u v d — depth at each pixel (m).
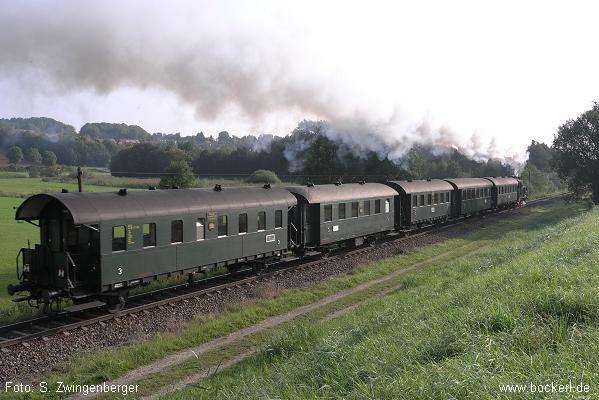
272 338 11.20
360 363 7.51
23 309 14.78
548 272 10.62
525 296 8.80
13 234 30.45
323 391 6.80
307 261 22.58
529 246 19.27
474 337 7.23
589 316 7.50
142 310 14.27
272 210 20.02
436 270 18.59
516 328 7.22
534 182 69.31
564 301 7.97
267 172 56.25
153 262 15.12
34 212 13.85
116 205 14.24
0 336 12.06
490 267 16.09
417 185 31.62
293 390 7.07
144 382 9.95
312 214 22.42
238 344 12.17
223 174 67.94
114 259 13.91
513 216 43.03
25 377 10.12
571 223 24.69
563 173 43.22
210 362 11.04
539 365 5.88
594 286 8.60
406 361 7.03
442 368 6.21
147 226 14.97
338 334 10.07
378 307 13.34
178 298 15.31
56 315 13.31
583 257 11.84
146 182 55.09
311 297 16.48
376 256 23.69
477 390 5.40
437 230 33.03
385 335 9.06
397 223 29.59
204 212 16.86
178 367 10.73
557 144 42.59
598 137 40.09
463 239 29.50
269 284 17.67
